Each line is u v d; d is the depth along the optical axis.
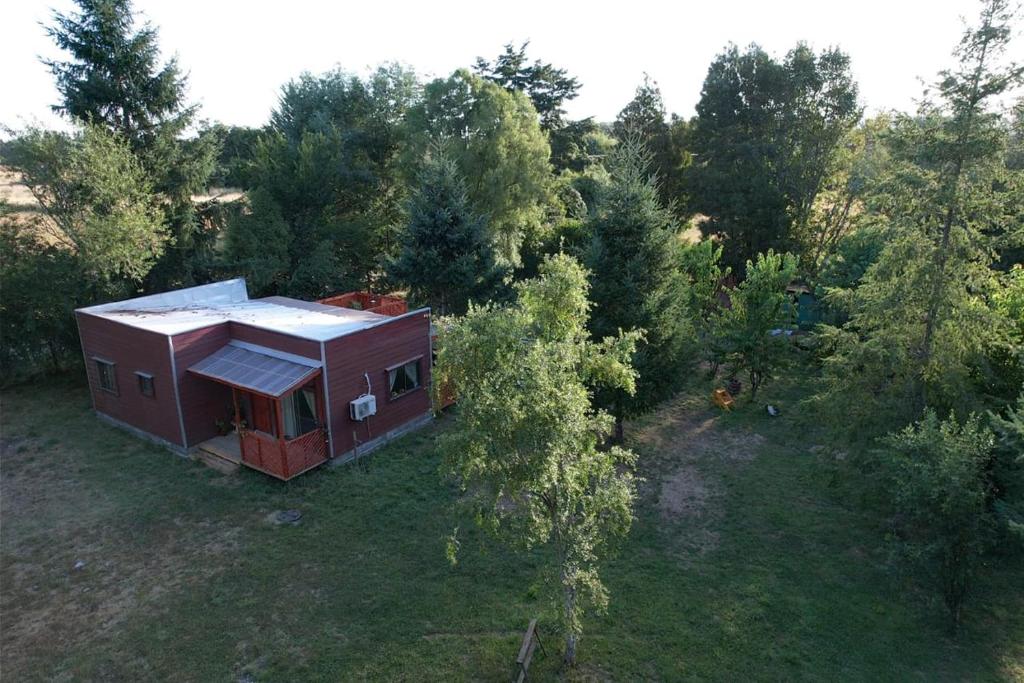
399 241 27.36
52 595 12.54
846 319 24.88
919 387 14.38
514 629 11.56
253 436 17.17
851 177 38.28
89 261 23.97
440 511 15.65
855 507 15.82
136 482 17.00
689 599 12.45
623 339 10.79
